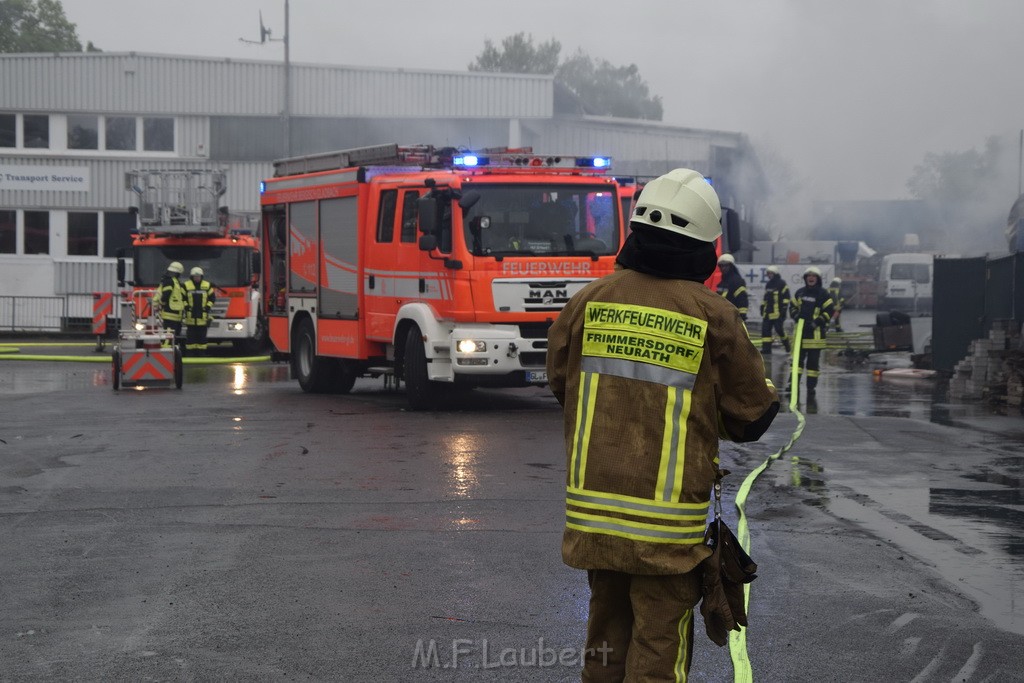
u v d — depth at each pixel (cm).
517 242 1334
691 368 344
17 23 6981
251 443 1127
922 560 659
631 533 341
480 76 3838
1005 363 1536
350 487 888
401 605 574
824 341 1628
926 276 4628
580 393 355
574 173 1380
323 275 1591
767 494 857
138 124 3784
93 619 553
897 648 508
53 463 1010
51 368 2167
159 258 2642
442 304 1338
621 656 366
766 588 602
